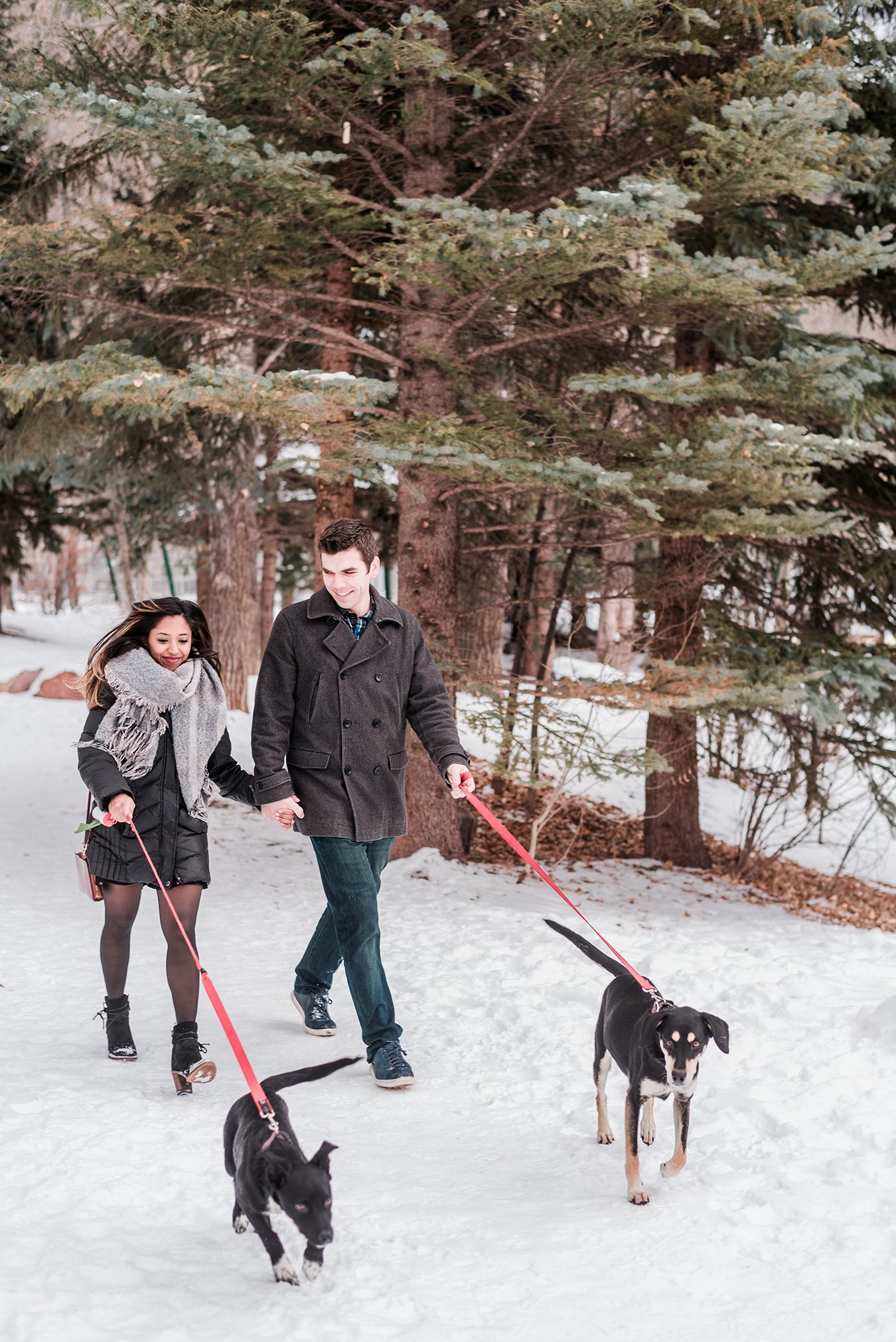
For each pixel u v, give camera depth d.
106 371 7.86
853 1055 4.57
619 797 16.69
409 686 4.96
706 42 9.63
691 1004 5.54
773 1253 3.12
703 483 7.86
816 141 7.82
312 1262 2.84
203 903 8.22
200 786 4.64
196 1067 4.23
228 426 12.87
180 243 8.37
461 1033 5.25
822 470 10.93
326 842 4.75
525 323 9.92
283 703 4.76
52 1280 2.85
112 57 8.89
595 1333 2.73
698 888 11.35
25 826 11.62
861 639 11.56
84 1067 4.60
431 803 10.06
